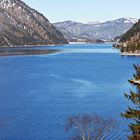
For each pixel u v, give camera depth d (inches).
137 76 1023.0
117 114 2699.3
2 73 6309.1
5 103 3248.0
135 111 989.8
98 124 2060.8
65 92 3951.8
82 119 2156.7
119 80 5162.4
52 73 6299.2
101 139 1943.9
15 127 2338.8
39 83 4803.2
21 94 3799.2
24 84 4699.8
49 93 3868.1
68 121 2256.4
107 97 3595.0
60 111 2851.9
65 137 2085.4
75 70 6924.2
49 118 2586.1
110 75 5920.3
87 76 5762.8
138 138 978.7
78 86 4488.2
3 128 2320.4
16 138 2106.3
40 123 2444.6
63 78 5452.8
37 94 3799.2
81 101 3346.5
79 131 2070.6
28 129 2289.6
